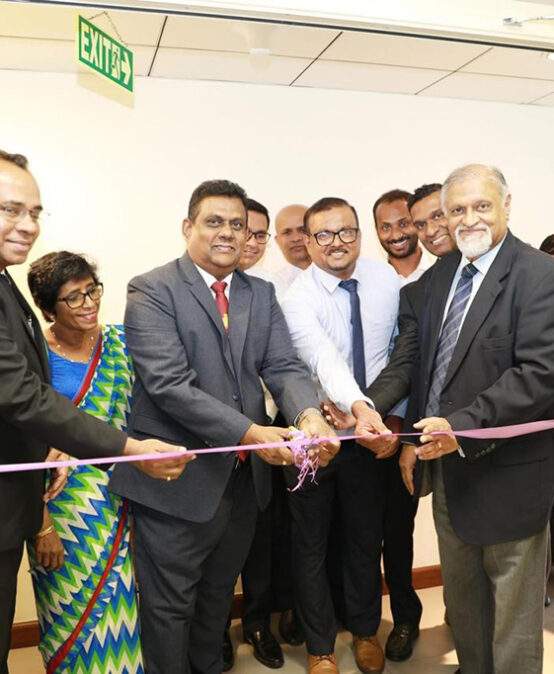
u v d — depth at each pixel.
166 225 2.51
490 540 1.79
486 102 2.84
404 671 2.29
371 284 2.26
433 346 1.94
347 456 2.16
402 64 2.36
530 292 1.70
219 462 1.75
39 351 1.59
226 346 1.79
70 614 1.77
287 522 2.47
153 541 1.78
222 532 1.84
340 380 2.00
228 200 1.76
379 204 2.72
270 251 2.62
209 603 1.98
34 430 1.43
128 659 1.80
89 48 1.55
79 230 2.42
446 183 1.83
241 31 2.03
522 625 1.86
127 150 2.44
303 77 2.49
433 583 2.95
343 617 2.56
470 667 2.02
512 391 1.66
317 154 2.64
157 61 2.29
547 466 1.81
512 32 1.84
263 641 2.39
